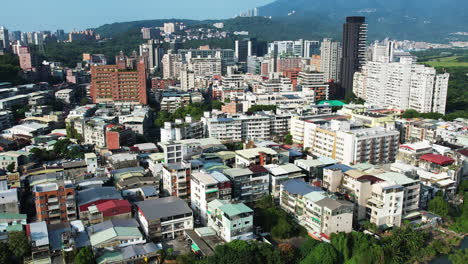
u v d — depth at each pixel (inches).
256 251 6274.6
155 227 6752.0
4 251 5969.5
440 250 7027.6
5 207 7091.5
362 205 7539.4
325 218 6909.5
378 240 6889.8
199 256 6441.9
